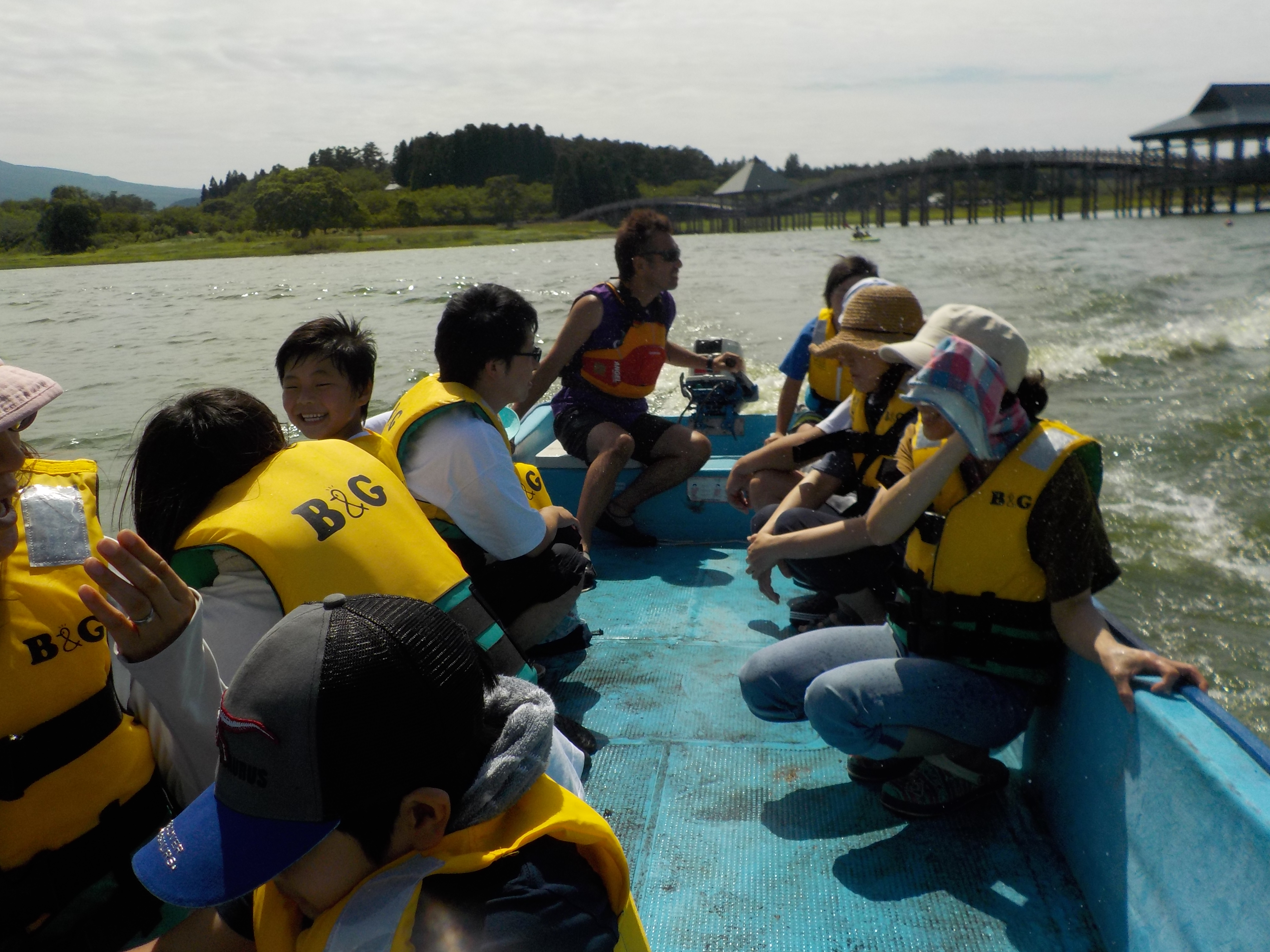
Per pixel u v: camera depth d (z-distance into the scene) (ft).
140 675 5.04
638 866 7.41
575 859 3.38
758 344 51.11
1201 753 5.10
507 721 3.36
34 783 5.32
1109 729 6.33
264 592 5.90
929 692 7.09
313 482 6.17
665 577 13.79
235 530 5.77
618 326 14.20
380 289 112.16
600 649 11.45
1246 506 23.95
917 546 7.43
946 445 6.83
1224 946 4.75
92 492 5.85
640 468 15.12
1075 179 435.53
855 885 7.08
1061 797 7.28
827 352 10.28
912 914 6.75
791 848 7.56
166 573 4.95
